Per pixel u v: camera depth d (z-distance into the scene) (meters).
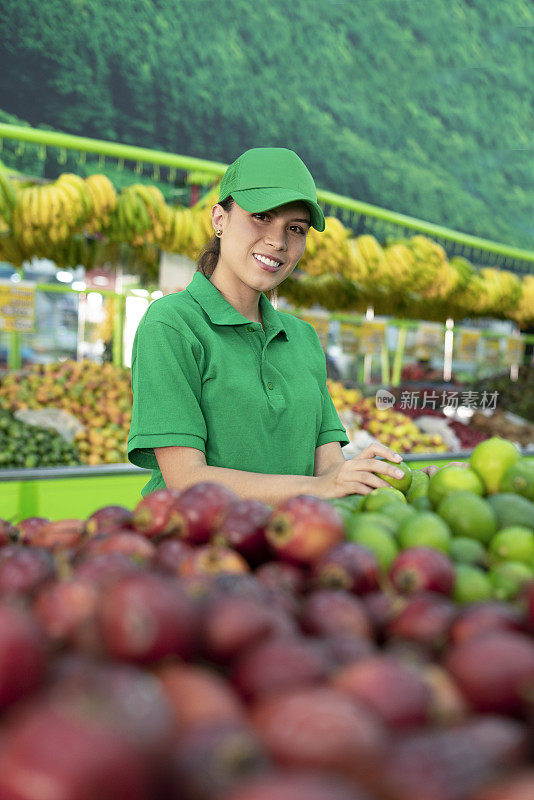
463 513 0.95
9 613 0.44
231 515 0.79
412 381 5.79
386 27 6.03
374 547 0.86
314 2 5.54
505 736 0.39
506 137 6.93
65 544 0.85
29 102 4.21
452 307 5.70
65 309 5.41
